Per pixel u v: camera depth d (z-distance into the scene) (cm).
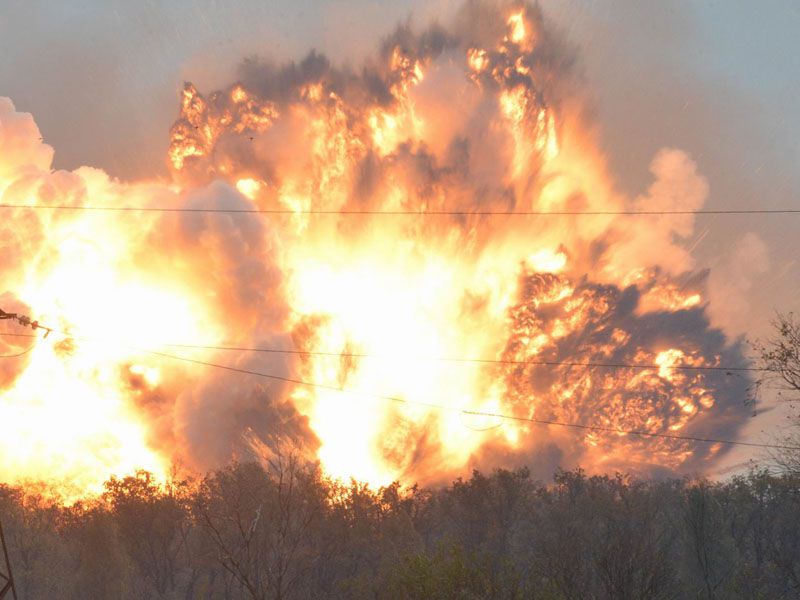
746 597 3891
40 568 5962
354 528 6378
